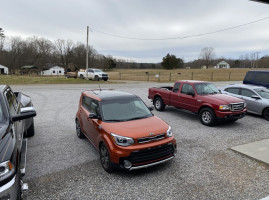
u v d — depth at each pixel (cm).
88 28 2991
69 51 7712
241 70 7106
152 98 1073
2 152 262
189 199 344
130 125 443
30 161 479
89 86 2284
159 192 362
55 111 1014
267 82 1098
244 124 794
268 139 616
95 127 479
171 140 438
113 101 516
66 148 557
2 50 7481
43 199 343
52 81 2748
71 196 352
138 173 428
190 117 907
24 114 362
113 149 402
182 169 443
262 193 359
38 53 8238
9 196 249
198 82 875
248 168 448
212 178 407
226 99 745
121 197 349
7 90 460
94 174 424
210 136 655
